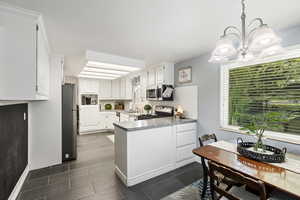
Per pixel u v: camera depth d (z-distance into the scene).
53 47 2.35
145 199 1.78
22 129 2.09
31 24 1.41
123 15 1.49
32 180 2.15
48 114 2.60
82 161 2.85
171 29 1.80
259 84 2.04
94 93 5.28
